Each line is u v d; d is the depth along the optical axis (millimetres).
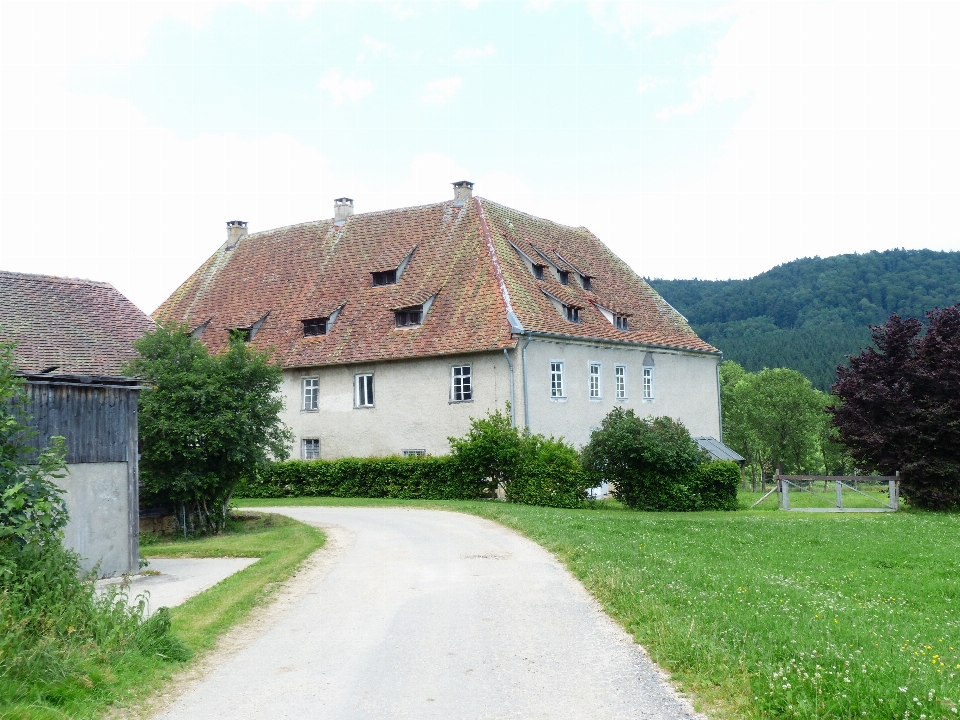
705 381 45531
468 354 33094
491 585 13234
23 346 21172
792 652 8227
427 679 8484
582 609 11344
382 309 36938
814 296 136500
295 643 10062
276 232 45469
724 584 12398
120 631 9023
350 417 36188
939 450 29938
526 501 28672
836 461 67625
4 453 10008
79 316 24062
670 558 15125
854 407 31297
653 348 40812
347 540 19156
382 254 39594
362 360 35406
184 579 15117
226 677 8727
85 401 15703
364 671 8820
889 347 31469
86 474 15617
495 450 29062
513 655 9211
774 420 63344
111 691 7914
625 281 44906
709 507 29312
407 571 14789
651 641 9312
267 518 24984
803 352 119750
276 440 24953
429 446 33938
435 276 36719
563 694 7844
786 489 29938
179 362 22922
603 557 14844
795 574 15055
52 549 9555
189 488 22281
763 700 7078
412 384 34562
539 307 34625
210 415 22469
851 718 6605
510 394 31906
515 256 36906
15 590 8570
